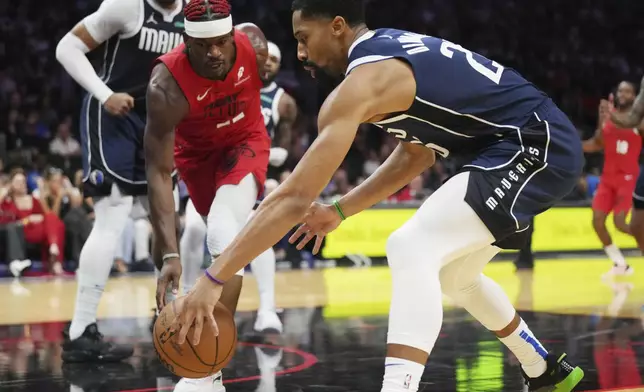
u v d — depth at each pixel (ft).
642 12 74.23
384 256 42.45
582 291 27.94
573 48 71.26
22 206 36.40
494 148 9.96
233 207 13.83
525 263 37.55
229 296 12.62
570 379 11.62
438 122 9.77
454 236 9.66
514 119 9.93
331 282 32.53
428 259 9.53
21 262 35.60
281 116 22.53
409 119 9.74
